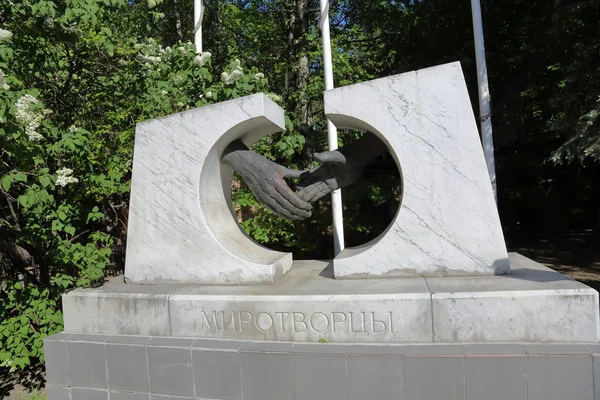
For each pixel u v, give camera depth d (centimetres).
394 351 316
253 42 1137
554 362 297
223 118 414
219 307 364
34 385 516
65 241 467
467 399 305
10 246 534
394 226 393
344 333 340
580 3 796
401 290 344
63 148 452
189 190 423
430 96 383
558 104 814
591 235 1163
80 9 427
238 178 832
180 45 596
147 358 360
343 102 398
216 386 344
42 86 535
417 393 310
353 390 318
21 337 466
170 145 428
